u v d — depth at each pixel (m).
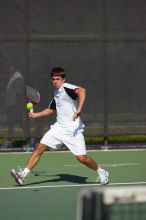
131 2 27.22
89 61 27.20
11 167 23.05
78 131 18.52
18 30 26.67
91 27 27.08
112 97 27.52
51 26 26.84
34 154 19.02
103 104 27.50
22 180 19.00
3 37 26.61
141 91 27.67
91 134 27.48
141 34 27.38
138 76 27.58
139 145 27.66
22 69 26.84
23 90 26.83
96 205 6.67
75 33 27.02
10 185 19.36
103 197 6.63
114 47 27.30
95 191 6.46
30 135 27.06
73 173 21.53
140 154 26.17
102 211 6.62
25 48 26.77
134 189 6.73
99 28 27.14
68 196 17.56
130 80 27.53
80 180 20.17
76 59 27.11
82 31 27.05
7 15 26.56
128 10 27.22
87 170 22.09
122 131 27.67
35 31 26.78
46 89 26.94
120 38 27.27
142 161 24.38
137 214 10.90
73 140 18.50
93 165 19.02
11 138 26.97
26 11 26.66
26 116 27.00
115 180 20.20
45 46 26.88
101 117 27.50
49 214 15.41
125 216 11.02
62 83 18.42
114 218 10.97
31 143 27.03
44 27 26.81
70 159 24.66
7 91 26.84
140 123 27.78
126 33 27.27
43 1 26.73
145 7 27.28
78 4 26.94
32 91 19.05
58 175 21.14
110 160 24.67
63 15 26.88
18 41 26.72
